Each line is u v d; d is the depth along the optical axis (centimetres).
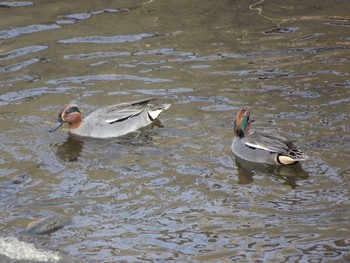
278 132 1516
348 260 1111
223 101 1655
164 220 1241
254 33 1998
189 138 1533
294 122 1552
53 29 2030
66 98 1689
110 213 1263
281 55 1864
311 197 1304
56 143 1535
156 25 2058
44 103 1670
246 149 1457
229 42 1945
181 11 2155
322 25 2039
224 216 1249
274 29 2022
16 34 1997
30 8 2170
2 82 1748
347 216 1232
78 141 1556
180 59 1855
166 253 1145
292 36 1973
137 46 1930
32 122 1599
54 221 1232
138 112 1589
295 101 1636
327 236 1177
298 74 1759
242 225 1219
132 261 1124
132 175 1395
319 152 1446
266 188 1346
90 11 2152
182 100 1669
